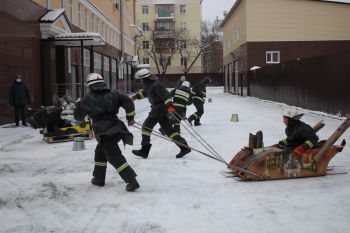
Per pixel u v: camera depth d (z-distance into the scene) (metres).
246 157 6.95
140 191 6.30
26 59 17.48
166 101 8.54
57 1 22.38
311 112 18.97
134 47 56.25
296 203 5.59
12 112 16.36
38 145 10.99
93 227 4.90
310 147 6.68
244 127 13.86
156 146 10.23
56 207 5.66
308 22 35.69
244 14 36.53
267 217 5.09
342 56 16.38
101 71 33.53
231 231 4.68
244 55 37.03
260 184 6.53
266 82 29.75
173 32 72.50
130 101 6.45
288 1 35.50
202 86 14.28
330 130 12.85
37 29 18.70
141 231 4.74
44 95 19.42
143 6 75.69
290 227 4.77
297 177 6.84
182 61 74.81
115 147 6.30
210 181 6.79
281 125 14.36
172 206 5.58
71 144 10.95
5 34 15.36
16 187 6.70
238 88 40.56
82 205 5.72
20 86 15.13
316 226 4.79
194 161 8.41
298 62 22.06
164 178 7.05
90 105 6.29
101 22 34.28
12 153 9.81
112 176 7.28
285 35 35.84
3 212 5.50
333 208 5.38
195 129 13.45
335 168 7.53
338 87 16.81
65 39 19.94
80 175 7.40
